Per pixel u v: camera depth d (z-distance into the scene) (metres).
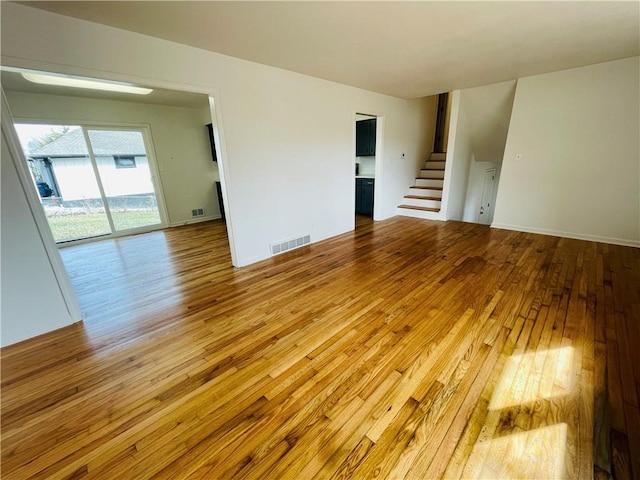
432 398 1.46
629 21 2.20
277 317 2.25
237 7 1.83
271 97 3.17
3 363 1.80
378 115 4.78
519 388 1.50
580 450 1.18
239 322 2.19
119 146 4.75
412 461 1.16
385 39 2.40
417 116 5.77
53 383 1.62
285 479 1.11
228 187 3.00
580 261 3.18
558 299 2.38
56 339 2.04
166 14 1.89
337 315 2.25
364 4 1.83
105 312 2.39
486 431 1.28
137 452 1.22
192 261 3.56
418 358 1.75
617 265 3.04
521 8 1.96
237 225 3.17
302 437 1.27
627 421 1.30
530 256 3.38
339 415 1.38
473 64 3.19
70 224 4.48
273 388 1.55
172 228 5.38
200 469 1.15
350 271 3.11
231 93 2.81
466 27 2.22
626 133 3.40
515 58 3.03
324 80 3.71
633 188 3.49
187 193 5.65
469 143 5.36
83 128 4.36
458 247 3.79
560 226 4.09
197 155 5.66
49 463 1.19
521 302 2.36
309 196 3.93
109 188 4.75
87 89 3.70
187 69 2.48
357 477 1.11
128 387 1.58
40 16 1.78
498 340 1.89
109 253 3.92
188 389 1.56
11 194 1.89
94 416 1.40
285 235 3.73
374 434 1.28
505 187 4.43
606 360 1.68
